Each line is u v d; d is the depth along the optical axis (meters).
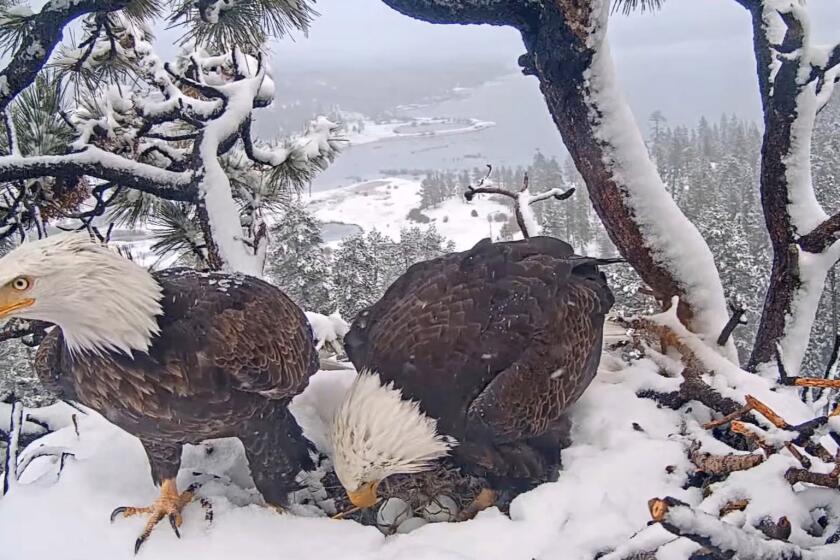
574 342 3.41
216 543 2.81
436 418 3.10
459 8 4.09
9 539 2.85
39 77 5.20
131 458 3.30
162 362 2.62
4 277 2.33
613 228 4.34
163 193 4.76
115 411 2.73
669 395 3.63
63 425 3.93
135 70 5.73
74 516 2.93
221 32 5.28
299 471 3.26
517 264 3.52
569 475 3.10
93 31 5.45
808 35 4.08
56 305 2.43
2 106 4.45
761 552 1.91
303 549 2.78
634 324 4.26
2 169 4.48
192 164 4.76
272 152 5.51
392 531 3.22
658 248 4.26
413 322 3.27
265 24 5.32
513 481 3.28
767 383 3.67
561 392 3.31
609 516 2.77
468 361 3.18
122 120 5.21
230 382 2.77
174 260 6.20
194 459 3.48
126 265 2.55
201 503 3.01
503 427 3.10
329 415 3.80
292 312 3.12
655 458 3.14
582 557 2.60
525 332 3.29
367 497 3.05
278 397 2.96
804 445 2.86
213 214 4.56
